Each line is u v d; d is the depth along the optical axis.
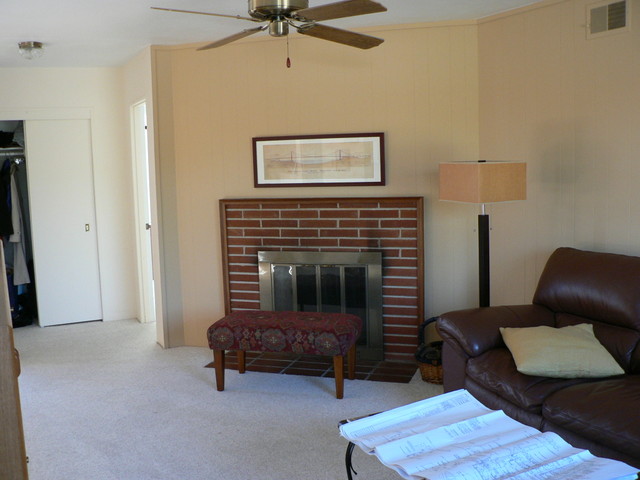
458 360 3.40
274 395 4.03
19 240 6.08
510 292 4.33
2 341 0.78
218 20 4.15
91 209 6.09
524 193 3.76
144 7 3.79
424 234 4.56
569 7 3.75
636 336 3.03
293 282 4.81
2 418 0.75
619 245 3.60
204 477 2.96
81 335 5.68
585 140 3.74
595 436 2.45
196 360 4.82
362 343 4.70
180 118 5.00
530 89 4.03
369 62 4.54
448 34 4.38
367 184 4.62
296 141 4.73
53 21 4.09
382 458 2.02
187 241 5.10
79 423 3.66
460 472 1.85
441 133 4.47
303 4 2.94
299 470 2.99
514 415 2.91
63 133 5.95
